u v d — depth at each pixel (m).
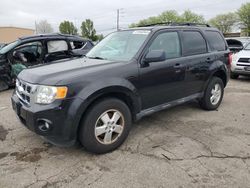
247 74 8.86
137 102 3.83
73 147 3.74
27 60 7.68
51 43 7.83
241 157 3.43
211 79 5.25
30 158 3.44
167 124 4.63
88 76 3.32
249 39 11.76
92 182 2.92
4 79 7.48
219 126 4.54
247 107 5.71
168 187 2.82
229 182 2.90
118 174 3.07
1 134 4.22
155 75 4.01
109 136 3.53
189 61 4.61
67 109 3.12
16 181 2.94
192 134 4.18
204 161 3.33
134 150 3.64
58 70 3.52
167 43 4.36
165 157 3.44
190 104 5.84
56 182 2.93
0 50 8.00
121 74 3.59
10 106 5.89
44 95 3.14
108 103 3.44
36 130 3.20
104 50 4.52
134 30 4.49
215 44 5.42
